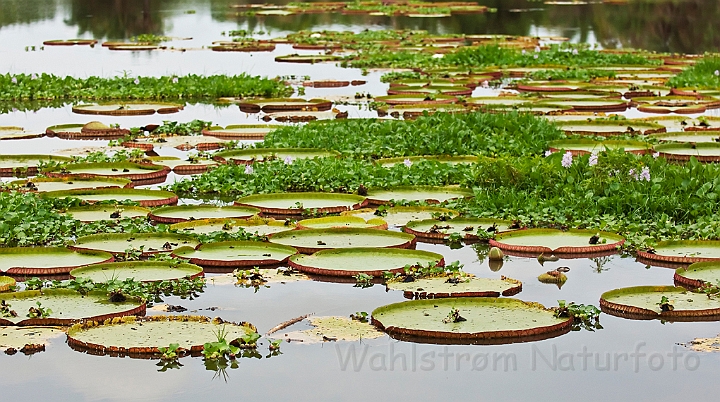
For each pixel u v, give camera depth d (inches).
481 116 689.0
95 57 1252.5
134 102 880.3
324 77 1069.1
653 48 1376.7
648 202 468.8
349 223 454.0
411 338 317.4
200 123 735.1
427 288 361.4
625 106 847.7
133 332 315.6
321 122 714.8
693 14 1806.1
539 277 380.2
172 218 457.1
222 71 1114.1
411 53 1273.4
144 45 1378.0
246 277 379.9
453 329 317.1
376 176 545.3
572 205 475.5
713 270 382.0
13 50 1323.8
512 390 281.9
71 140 697.6
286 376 289.9
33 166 581.6
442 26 1712.6
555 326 321.7
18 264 385.7
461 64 1165.7
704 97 879.7
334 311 343.9
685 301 347.3
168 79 981.2
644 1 2098.9
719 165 527.5
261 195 501.0
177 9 2027.6
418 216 471.8
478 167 539.5
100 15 1851.6
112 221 450.0
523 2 2222.0
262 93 930.7
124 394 276.7
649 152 599.8
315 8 2085.4
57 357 301.3
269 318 336.5
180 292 363.6
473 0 2317.9
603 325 331.6
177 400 273.6
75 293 350.3
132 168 577.0
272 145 647.1
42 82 952.9
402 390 281.6
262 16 1915.6
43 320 324.5
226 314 339.9
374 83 1023.6
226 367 295.6
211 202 510.0
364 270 381.7
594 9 1978.3
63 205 479.5
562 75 1046.4
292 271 388.8
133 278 369.7
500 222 454.6
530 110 790.5
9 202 467.5
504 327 320.2
